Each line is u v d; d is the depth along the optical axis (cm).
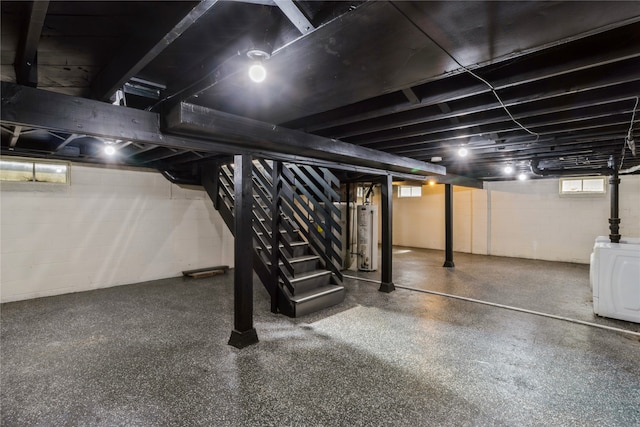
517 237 782
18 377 237
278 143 275
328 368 250
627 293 348
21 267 434
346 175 630
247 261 289
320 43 135
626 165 563
